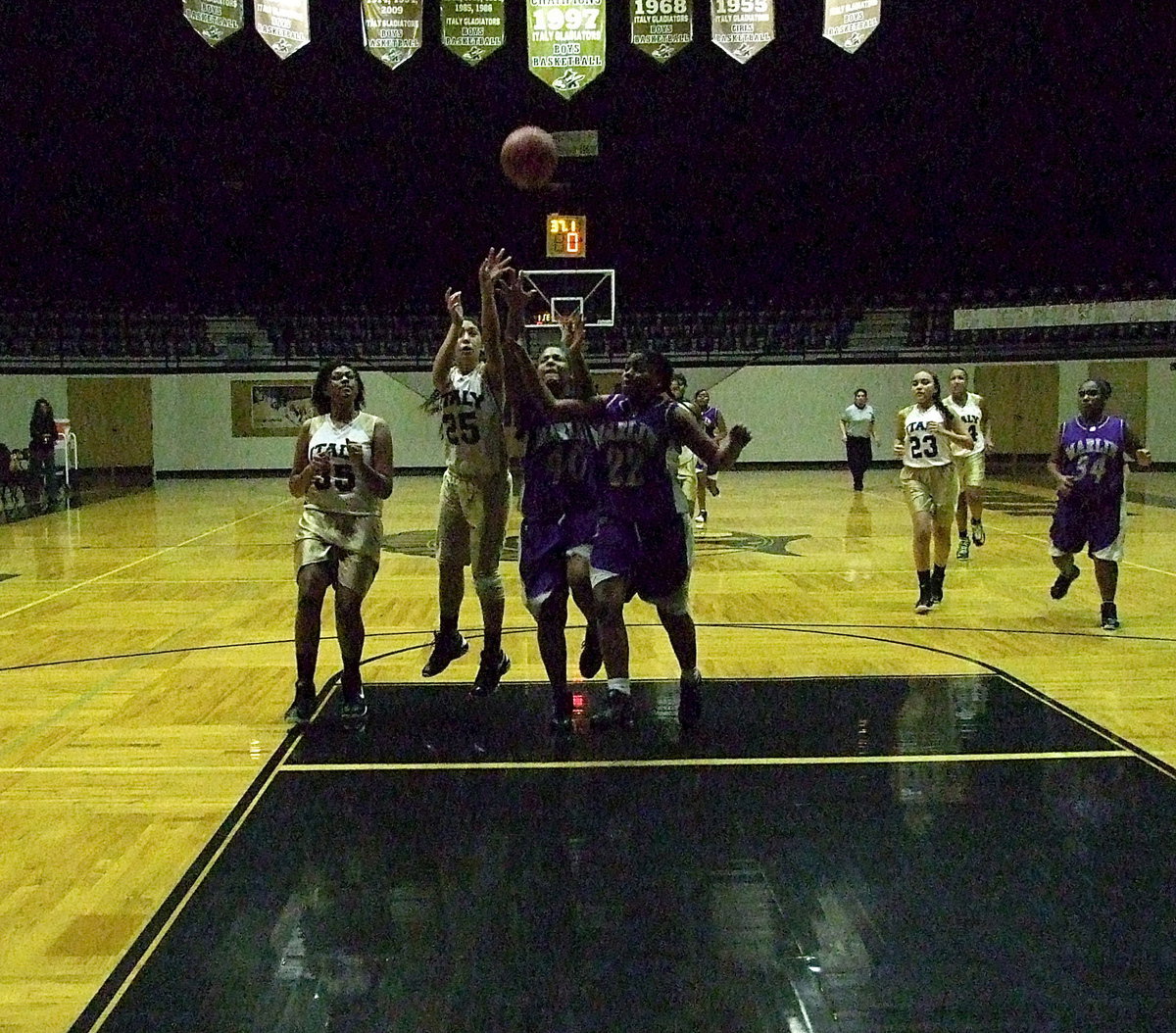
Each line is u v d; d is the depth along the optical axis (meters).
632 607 9.27
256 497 21.55
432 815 4.51
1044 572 10.91
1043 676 6.73
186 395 27.22
